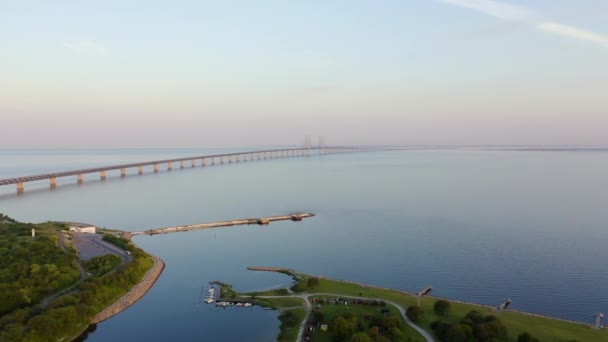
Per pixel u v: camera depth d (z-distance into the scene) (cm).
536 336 13150
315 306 15675
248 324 14925
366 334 12394
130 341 13875
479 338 12712
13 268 16250
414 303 15812
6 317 13162
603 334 13450
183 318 15475
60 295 15275
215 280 19600
